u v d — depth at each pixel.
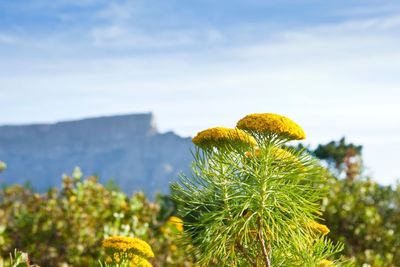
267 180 3.04
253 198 3.07
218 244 3.09
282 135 2.96
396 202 9.48
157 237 7.82
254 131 3.00
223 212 3.10
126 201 8.53
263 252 3.06
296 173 3.06
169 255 7.38
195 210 3.27
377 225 8.49
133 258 3.29
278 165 3.08
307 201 3.08
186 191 3.22
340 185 9.52
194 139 3.09
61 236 7.48
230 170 3.15
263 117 2.96
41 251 7.39
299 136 2.96
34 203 8.05
